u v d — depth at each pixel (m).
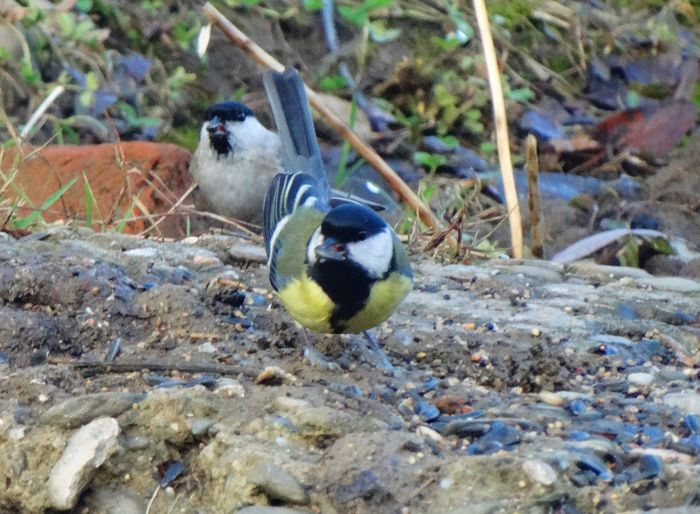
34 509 6.87
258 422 6.96
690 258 14.04
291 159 10.02
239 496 6.55
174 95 16.44
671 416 7.51
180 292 8.79
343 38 17.69
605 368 8.42
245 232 12.89
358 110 16.70
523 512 6.23
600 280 10.80
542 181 15.86
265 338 8.47
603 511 6.32
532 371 8.12
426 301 9.74
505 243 14.41
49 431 7.02
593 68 18.27
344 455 6.60
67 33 16.22
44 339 8.07
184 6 17.41
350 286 7.42
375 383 7.83
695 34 19.25
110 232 11.14
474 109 17.12
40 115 14.16
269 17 17.45
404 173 15.94
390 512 6.31
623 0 19.50
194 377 7.71
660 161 16.66
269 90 10.35
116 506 6.84
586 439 7.06
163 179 13.56
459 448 6.92
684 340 9.07
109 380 7.63
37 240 10.44
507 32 18.27
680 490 6.41
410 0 18.16
